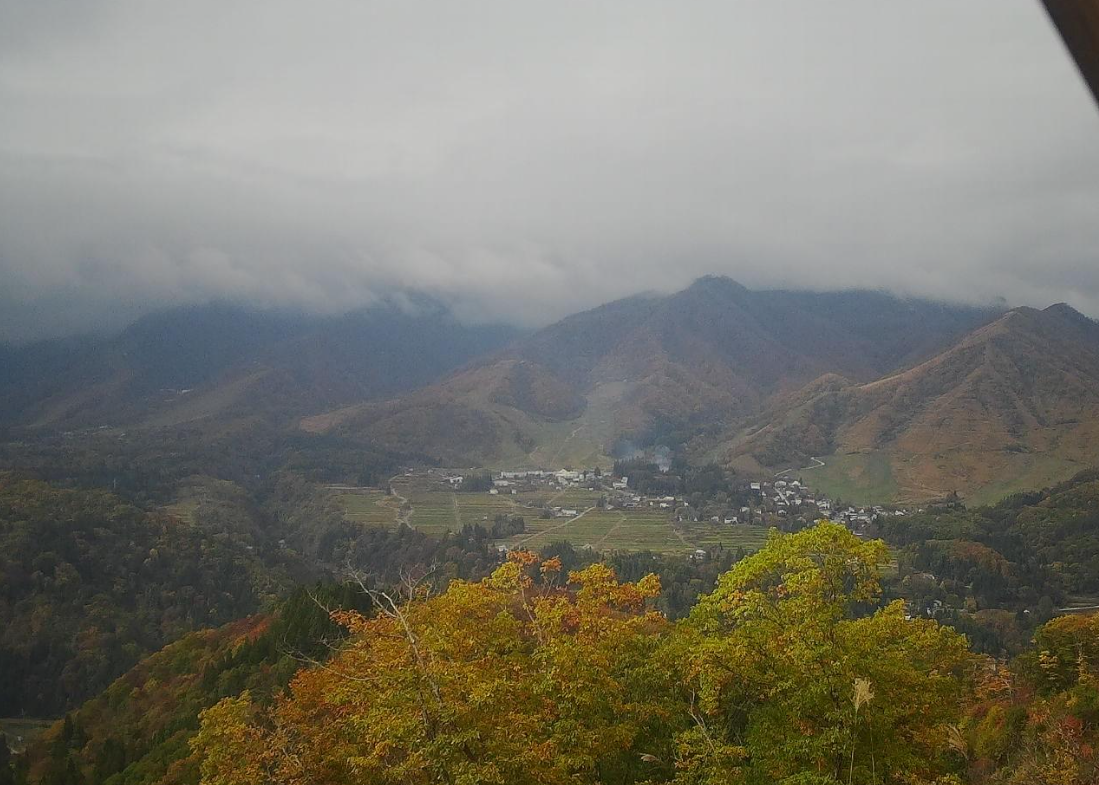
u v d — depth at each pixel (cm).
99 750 5472
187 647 7238
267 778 1859
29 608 10200
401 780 1584
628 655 2133
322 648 4791
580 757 1709
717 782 1658
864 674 1625
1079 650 2984
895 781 1736
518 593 2552
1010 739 2634
